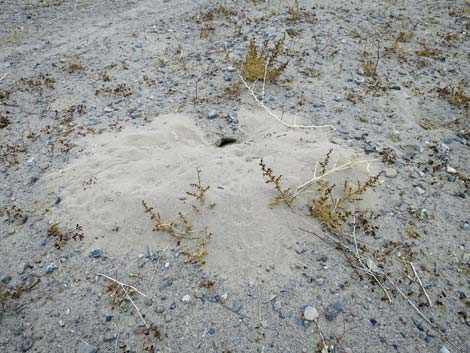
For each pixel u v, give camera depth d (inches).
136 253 39.0
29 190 46.0
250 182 42.7
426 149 50.6
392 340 33.0
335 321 34.0
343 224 40.9
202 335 33.4
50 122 56.0
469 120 56.8
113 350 32.9
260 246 38.3
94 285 37.0
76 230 40.8
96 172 46.0
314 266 37.5
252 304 35.0
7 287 37.5
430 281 37.0
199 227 39.8
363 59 68.8
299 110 56.4
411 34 75.7
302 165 44.6
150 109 57.1
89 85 63.6
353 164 45.3
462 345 33.0
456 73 66.8
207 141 51.4
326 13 83.8
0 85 64.9
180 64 67.7
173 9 88.7
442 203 43.8
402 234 40.6
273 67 64.7
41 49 75.3
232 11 85.4
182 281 36.8
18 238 41.3
